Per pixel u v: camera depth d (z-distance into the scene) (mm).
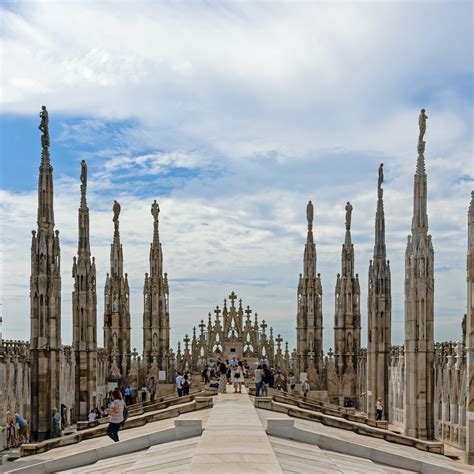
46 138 47688
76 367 61469
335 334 74875
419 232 47656
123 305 74750
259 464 21266
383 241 60281
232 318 80625
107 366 72875
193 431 30141
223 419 33219
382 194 60938
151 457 26797
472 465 35719
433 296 47375
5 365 48250
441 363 50125
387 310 59188
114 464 27688
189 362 79875
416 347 47250
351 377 73750
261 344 80375
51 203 47719
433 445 38938
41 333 46969
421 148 48219
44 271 47188
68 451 35031
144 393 69250
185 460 23938
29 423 52125
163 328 76562
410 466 30141
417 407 46938
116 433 30906
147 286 77000
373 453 30078
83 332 61719
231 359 78250
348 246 75500
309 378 74062
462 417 44875
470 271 39438
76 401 61250
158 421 40250
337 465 25625
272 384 64312
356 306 74875
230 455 22812
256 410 39250
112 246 75312
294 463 24047
